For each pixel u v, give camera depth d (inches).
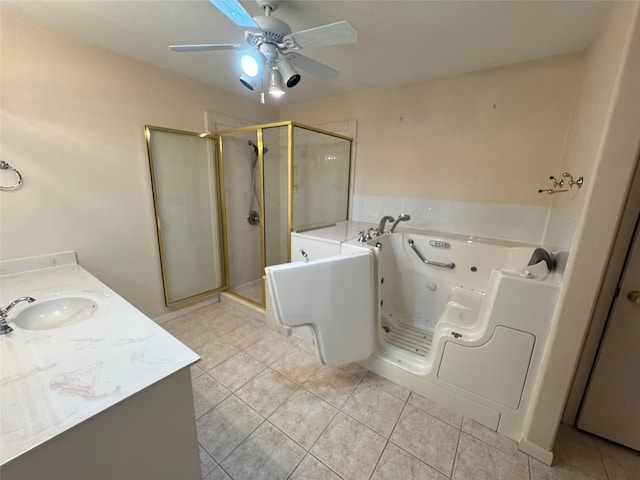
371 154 106.3
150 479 31.2
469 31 60.4
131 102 79.2
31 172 64.1
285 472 47.7
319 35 48.1
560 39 62.1
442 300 87.1
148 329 39.3
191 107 94.1
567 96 69.8
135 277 87.5
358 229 97.4
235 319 100.3
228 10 41.2
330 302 61.5
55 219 69.0
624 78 35.4
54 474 23.8
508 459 50.5
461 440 54.1
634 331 48.7
